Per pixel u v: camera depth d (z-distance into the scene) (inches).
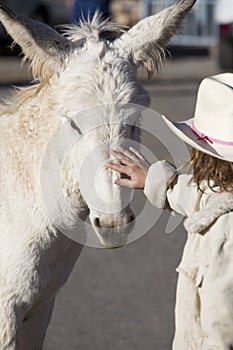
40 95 229.3
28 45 227.1
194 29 1298.0
